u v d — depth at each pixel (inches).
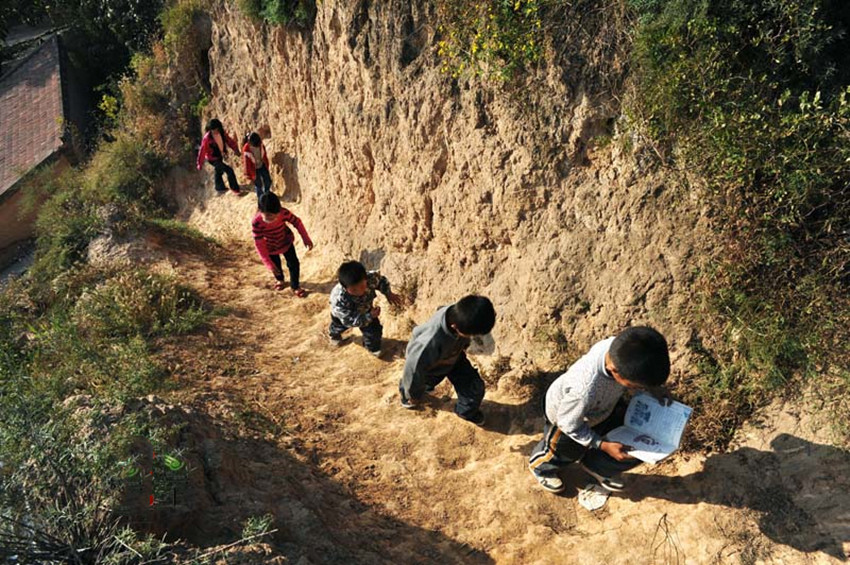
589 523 152.9
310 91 346.0
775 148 150.4
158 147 526.0
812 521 130.4
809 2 145.7
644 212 173.9
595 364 131.6
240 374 229.5
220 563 111.6
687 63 159.5
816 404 142.3
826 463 135.3
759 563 130.0
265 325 281.1
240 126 474.0
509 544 150.6
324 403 211.8
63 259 354.9
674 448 131.6
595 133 184.5
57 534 110.0
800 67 154.7
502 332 209.2
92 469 117.2
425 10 227.1
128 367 209.3
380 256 276.4
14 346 228.7
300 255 356.8
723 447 151.5
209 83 530.0
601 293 182.4
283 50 365.4
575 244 187.9
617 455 136.4
